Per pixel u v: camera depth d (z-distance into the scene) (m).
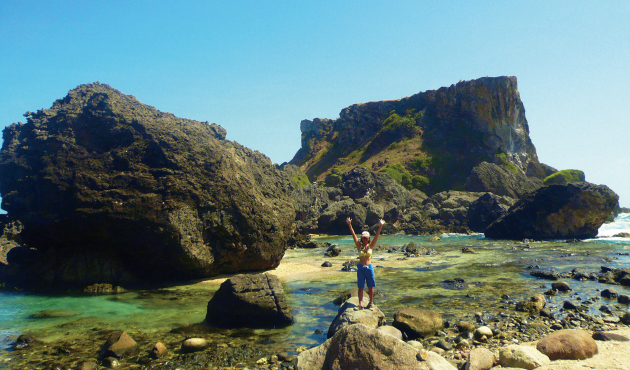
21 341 10.48
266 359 8.93
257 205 22.05
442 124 97.25
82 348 10.03
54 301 15.40
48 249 19.88
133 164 19.70
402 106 109.62
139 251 18.50
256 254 21.28
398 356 6.66
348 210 54.19
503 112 91.44
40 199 19.41
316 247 36.16
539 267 21.48
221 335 10.98
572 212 39.16
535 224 39.81
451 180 85.50
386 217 58.88
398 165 87.56
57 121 21.69
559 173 80.56
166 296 16.16
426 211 59.84
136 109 22.97
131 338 9.91
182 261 18.59
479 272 20.28
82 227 18.03
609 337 9.38
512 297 14.59
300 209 57.06
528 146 95.81
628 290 15.51
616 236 41.09
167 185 18.91
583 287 16.14
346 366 6.86
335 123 133.38
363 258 10.47
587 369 7.10
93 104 22.02
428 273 20.16
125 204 17.98
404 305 13.56
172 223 18.03
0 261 22.34
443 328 10.92
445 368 6.50
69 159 19.67
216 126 25.95
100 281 18.03
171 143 20.64
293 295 15.70
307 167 123.75
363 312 9.90
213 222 19.66
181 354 9.46
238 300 11.74
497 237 42.16
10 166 22.06
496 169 68.56
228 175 21.30
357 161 104.88
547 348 8.22
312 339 10.46
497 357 8.27
